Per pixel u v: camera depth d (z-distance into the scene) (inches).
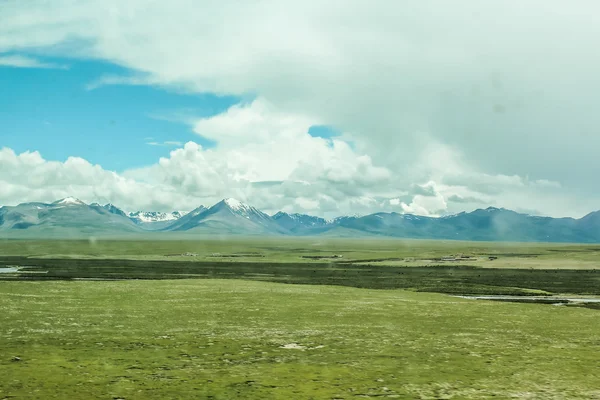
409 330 1510.8
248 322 1598.2
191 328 1480.1
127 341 1286.9
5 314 1646.2
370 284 3865.7
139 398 840.3
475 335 1444.4
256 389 898.1
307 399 847.1
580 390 919.0
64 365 1042.1
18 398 831.1
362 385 930.1
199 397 850.1
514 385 944.9
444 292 3314.5
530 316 1872.5
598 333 1507.1
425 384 941.8
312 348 1240.8
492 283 4003.4
